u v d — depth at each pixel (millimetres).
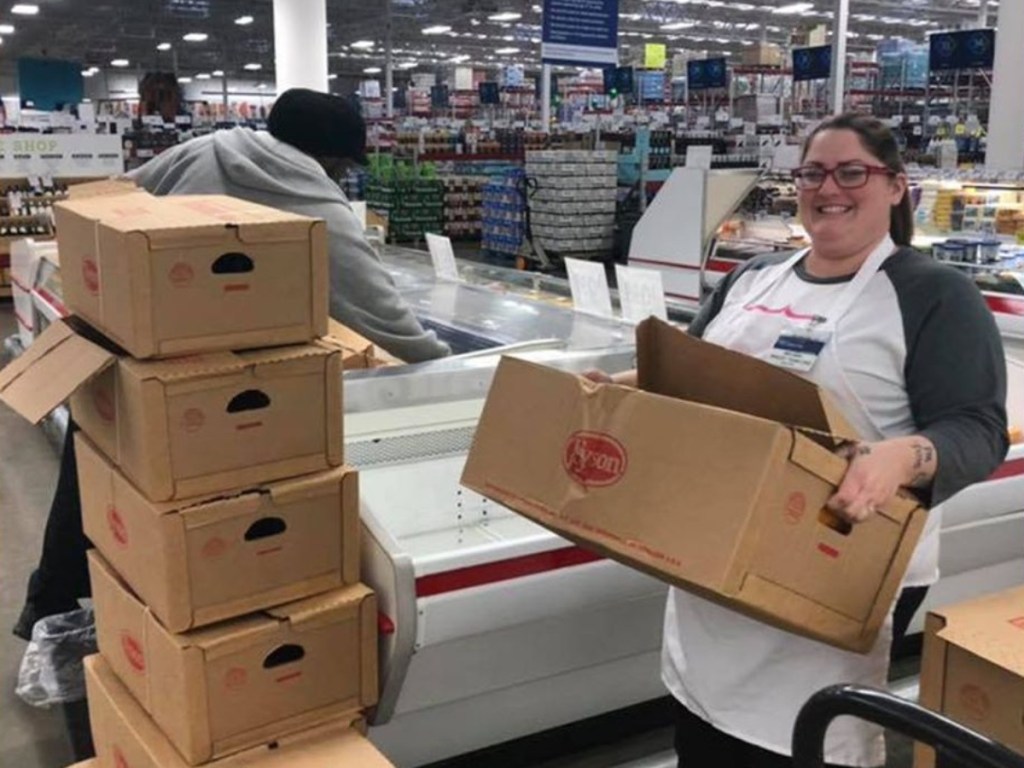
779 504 1326
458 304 3674
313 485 1877
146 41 27172
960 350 1499
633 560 1411
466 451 2514
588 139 14273
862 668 1611
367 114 20547
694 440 1355
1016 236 5680
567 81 21719
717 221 6629
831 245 1618
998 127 8000
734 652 1669
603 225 11969
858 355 1561
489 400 1615
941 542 2605
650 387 1693
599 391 1457
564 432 1497
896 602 1600
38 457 5129
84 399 2004
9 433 5520
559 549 2092
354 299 2672
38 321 5129
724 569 1313
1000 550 2756
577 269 3391
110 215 1848
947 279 1535
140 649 1913
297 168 2709
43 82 26469
